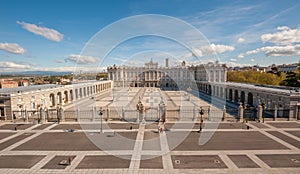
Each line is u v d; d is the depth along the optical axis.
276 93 35.88
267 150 19.70
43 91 44.66
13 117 33.84
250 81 74.31
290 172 15.50
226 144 21.34
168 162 17.25
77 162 17.33
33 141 22.70
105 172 15.69
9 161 17.66
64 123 30.72
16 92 37.59
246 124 29.53
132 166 16.59
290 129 26.89
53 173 15.59
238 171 15.66
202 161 17.39
